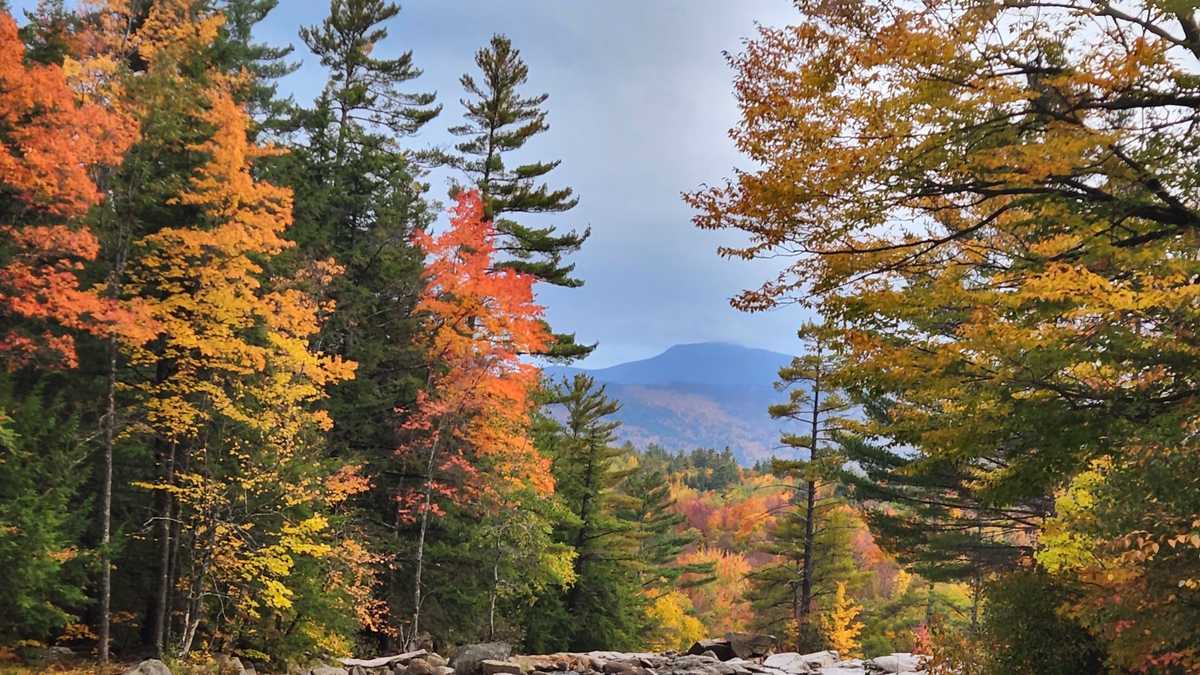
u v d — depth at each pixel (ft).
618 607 114.21
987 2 22.39
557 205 105.70
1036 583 36.73
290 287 66.69
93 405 57.21
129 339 49.37
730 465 458.91
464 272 78.13
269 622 62.23
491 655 66.90
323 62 112.68
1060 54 23.68
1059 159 23.25
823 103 24.72
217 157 52.65
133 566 61.62
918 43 22.58
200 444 59.11
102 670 49.03
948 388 27.22
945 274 27.58
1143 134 24.39
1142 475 25.85
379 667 64.39
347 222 95.76
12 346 46.39
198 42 56.18
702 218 27.66
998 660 36.04
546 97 109.60
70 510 57.11
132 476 62.08
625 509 174.50
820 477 97.96
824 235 27.04
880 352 27.58
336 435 83.51
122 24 54.13
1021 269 26.63
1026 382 25.68
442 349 79.92
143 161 52.31
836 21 24.18
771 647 80.43
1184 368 23.91
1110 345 23.72
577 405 121.19
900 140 24.09
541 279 104.37
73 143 44.91
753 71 25.96
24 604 44.45
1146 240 25.29
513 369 77.46
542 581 88.07
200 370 57.77
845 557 146.92
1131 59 21.95
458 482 77.92
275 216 55.88
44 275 45.70
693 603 250.57
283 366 57.67
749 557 301.02
